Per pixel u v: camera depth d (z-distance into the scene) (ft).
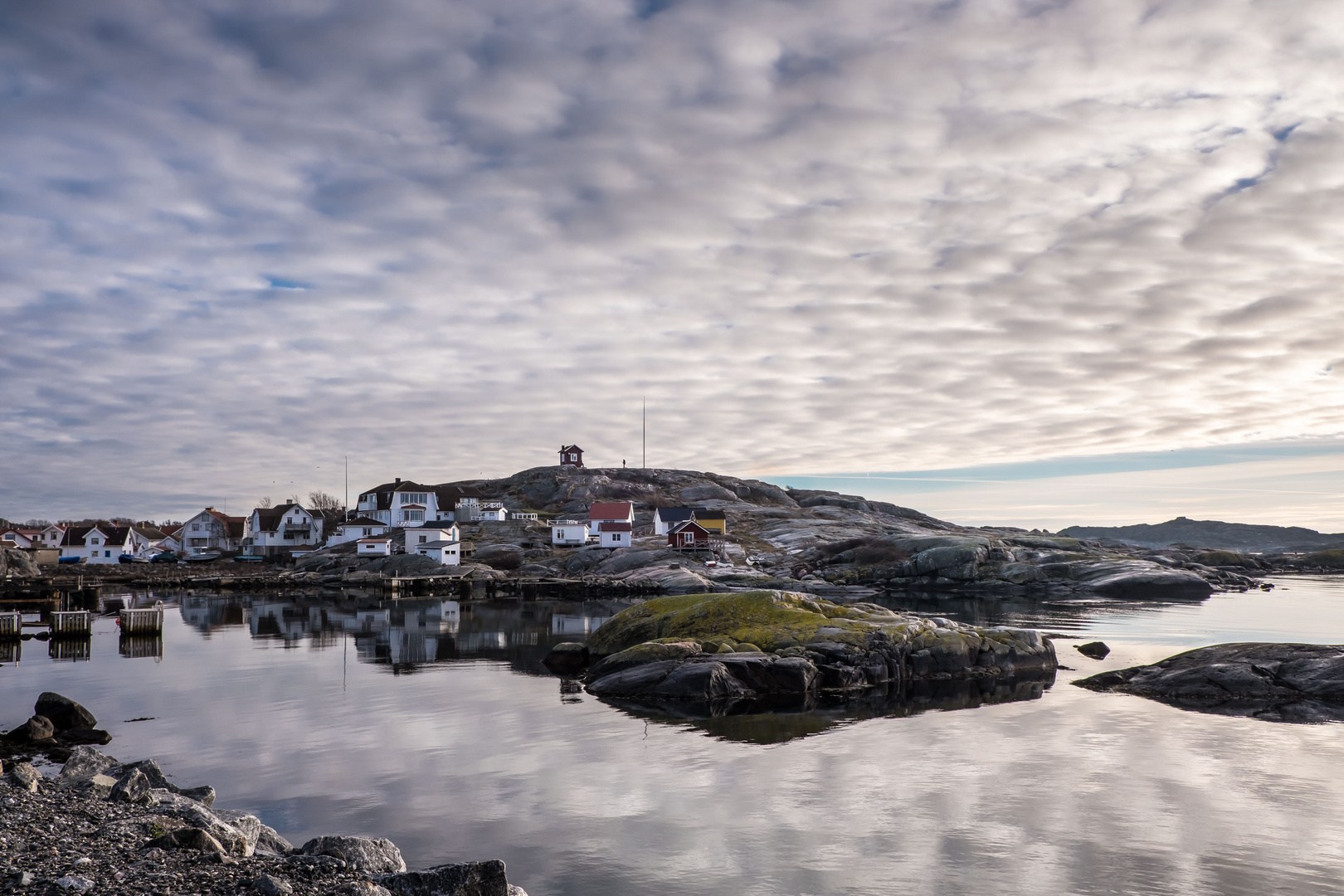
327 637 188.03
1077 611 259.39
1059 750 93.35
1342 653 125.08
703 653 138.31
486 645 178.19
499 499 547.49
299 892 39.83
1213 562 493.36
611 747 94.27
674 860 62.08
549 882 58.13
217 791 76.79
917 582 368.89
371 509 478.59
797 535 444.55
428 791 77.56
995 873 60.34
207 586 341.21
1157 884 58.59
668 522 442.50
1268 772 84.79
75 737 95.61
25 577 331.77
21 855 42.63
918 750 93.45
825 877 59.47
